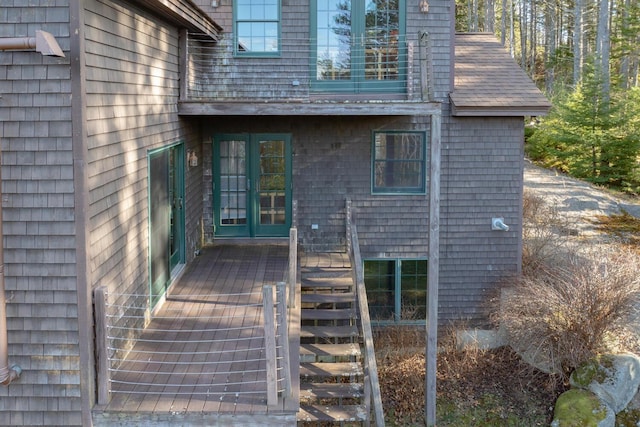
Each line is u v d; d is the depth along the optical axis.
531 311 8.95
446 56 9.62
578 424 7.91
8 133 4.61
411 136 9.91
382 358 9.58
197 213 9.66
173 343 5.98
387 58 9.59
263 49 9.60
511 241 9.97
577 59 23.91
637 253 11.91
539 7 33.28
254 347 5.91
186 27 7.99
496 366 9.34
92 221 4.84
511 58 10.86
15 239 4.68
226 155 10.17
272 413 4.73
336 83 9.62
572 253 10.45
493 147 9.78
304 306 8.81
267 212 10.26
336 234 10.04
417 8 9.49
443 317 10.11
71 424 4.81
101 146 5.05
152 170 6.85
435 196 8.04
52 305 4.72
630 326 9.28
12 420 4.84
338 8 9.54
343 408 7.06
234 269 8.64
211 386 5.13
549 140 20.25
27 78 4.57
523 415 8.42
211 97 9.60
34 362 4.78
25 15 4.54
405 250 10.03
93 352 4.83
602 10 20.08
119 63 5.56
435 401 8.35
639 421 8.11
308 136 9.94
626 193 17.41
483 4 31.56
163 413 4.71
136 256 6.08
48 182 4.63
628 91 20.52
